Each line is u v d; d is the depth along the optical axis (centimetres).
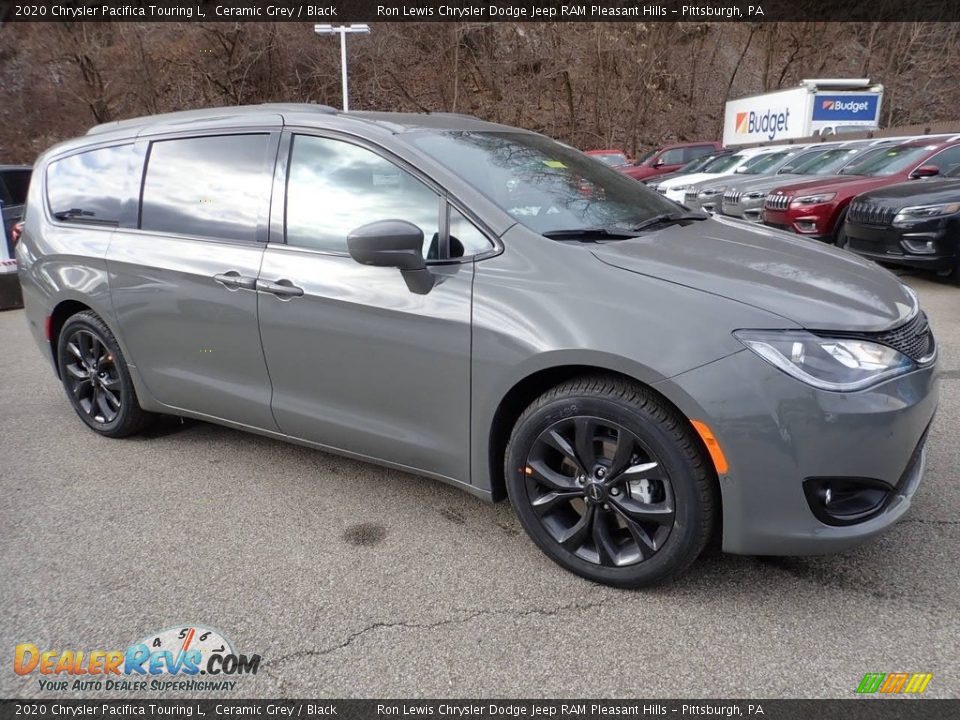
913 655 207
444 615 233
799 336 209
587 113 3675
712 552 262
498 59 3612
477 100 3622
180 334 328
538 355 230
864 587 238
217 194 315
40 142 3027
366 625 229
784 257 259
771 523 214
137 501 316
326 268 278
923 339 236
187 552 274
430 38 3506
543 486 249
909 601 230
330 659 215
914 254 694
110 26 3042
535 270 241
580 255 241
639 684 201
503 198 264
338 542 279
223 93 3259
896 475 220
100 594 248
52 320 387
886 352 216
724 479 212
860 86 1909
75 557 271
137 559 270
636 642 217
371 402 279
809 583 242
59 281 371
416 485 326
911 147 949
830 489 214
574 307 229
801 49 3891
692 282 226
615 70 3562
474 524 290
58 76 2991
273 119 306
